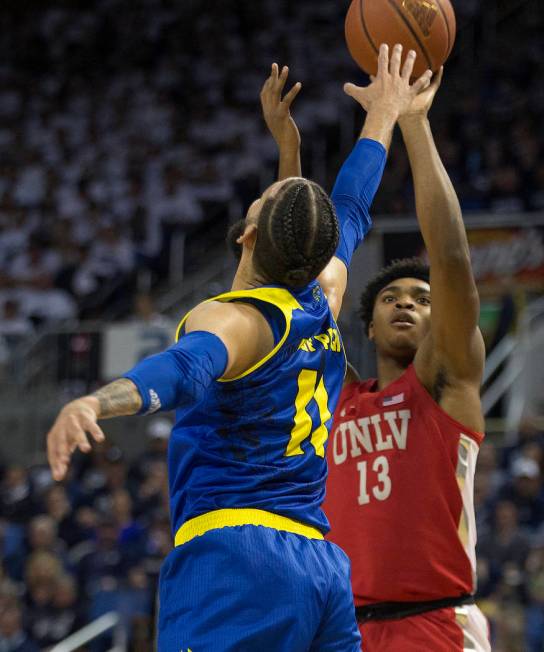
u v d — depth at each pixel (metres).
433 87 4.86
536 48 22.70
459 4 24.08
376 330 5.07
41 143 24.81
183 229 21.09
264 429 3.52
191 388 3.10
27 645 12.14
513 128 20.25
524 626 10.93
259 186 21.94
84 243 21.28
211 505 3.46
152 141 24.19
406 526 4.68
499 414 15.94
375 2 4.90
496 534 11.81
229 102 24.62
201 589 3.38
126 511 13.56
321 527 3.62
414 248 15.87
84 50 27.02
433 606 4.63
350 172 4.52
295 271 3.59
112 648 12.05
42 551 12.98
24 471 16.03
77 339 17.52
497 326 16.16
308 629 3.41
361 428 4.88
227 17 26.53
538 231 16.67
